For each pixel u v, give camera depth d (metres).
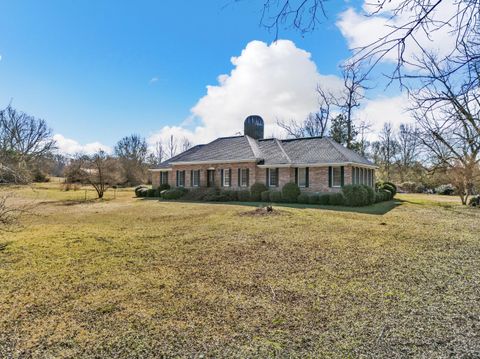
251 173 24.52
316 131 39.94
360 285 5.59
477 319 4.16
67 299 4.97
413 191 37.50
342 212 16.30
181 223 12.90
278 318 4.25
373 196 21.47
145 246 8.70
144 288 5.46
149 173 50.28
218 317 4.30
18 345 3.57
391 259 7.34
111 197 28.88
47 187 37.25
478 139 4.61
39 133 36.84
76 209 18.89
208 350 3.44
